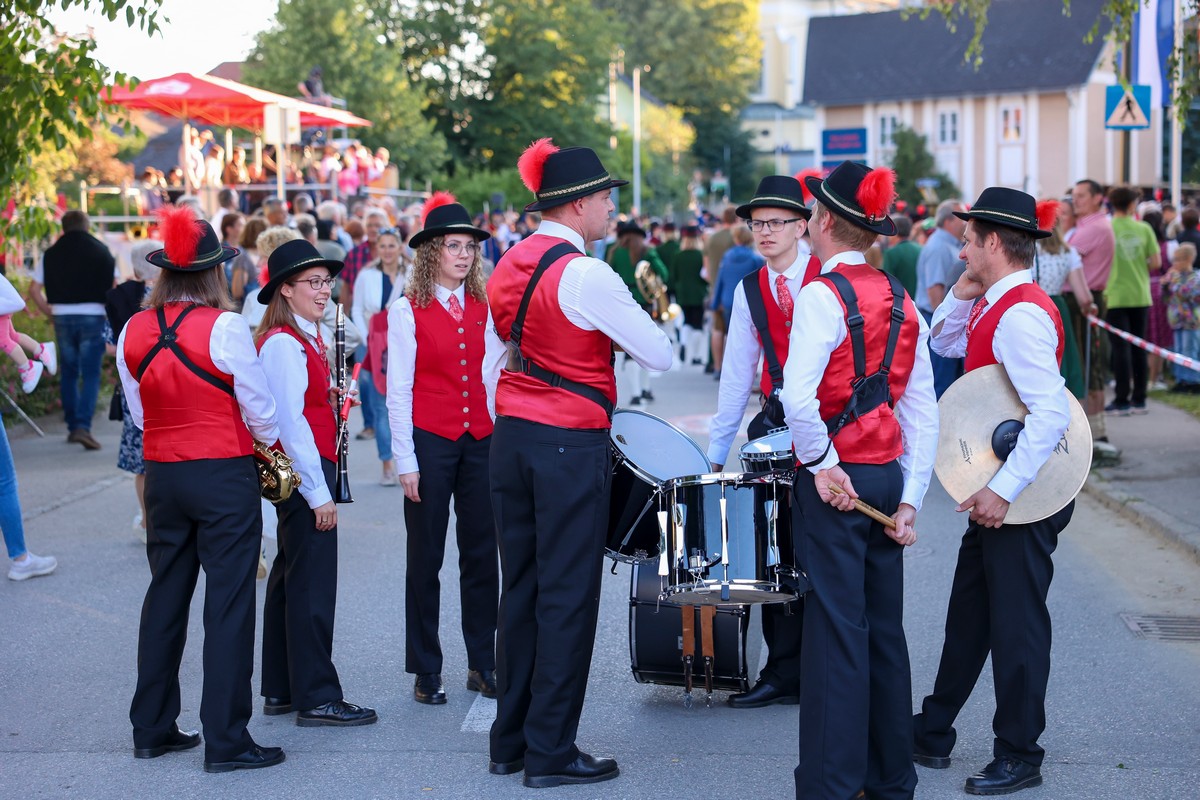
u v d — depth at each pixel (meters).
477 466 5.37
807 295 3.94
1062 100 53.88
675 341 18.91
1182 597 6.77
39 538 8.48
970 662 4.57
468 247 5.32
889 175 3.95
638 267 13.36
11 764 4.77
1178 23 12.48
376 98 42.88
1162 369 14.59
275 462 4.84
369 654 6.07
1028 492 4.28
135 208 25.67
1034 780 4.44
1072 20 55.03
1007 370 4.26
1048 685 5.49
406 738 5.02
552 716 4.49
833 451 3.94
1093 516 8.69
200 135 23.34
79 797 4.47
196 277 4.72
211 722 4.66
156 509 4.72
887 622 4.11
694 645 5.11
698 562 4.32
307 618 5.11
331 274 5.22
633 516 4.54
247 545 4.71
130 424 8.15
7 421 12.99
